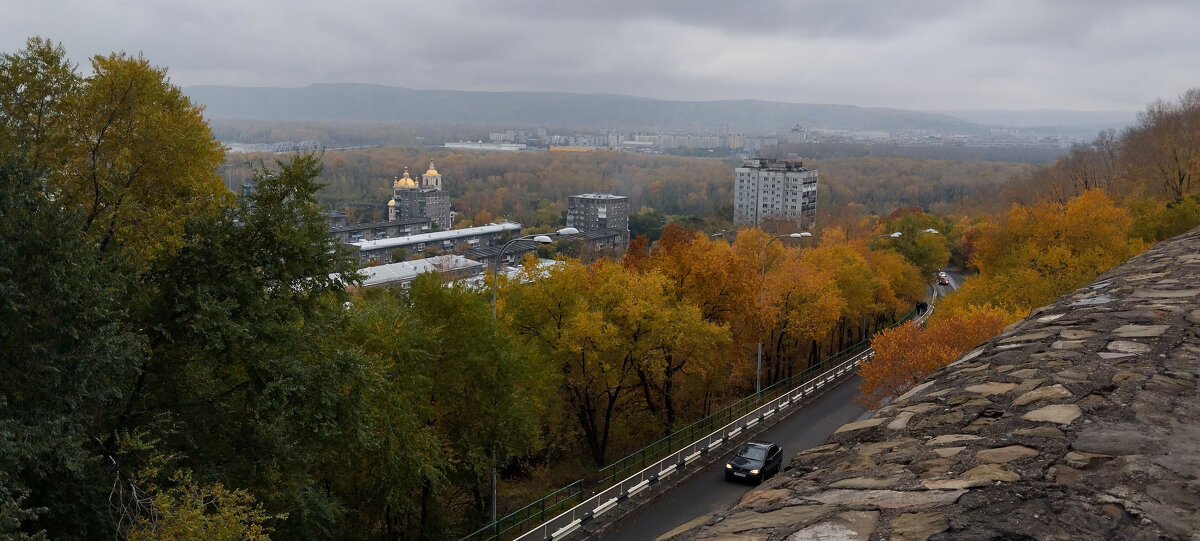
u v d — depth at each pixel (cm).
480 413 2556
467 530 2600
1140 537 310
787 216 15488
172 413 1602
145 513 1361
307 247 1839
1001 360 644
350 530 2303
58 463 1227
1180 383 516
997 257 4584
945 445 464
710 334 3328
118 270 1596
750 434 3306
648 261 4038
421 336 2309
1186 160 5944
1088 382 537
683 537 389
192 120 2080
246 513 1406
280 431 1677
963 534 322
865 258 6341
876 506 375
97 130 1891
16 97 1808
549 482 3055
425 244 15125
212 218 1806
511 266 10781
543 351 3209
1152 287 877
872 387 2873
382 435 2028
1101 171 8588
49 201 1410
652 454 3002
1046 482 374
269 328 1730
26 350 1226
